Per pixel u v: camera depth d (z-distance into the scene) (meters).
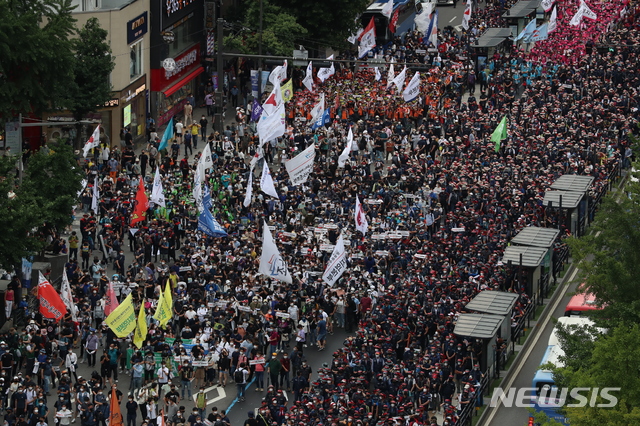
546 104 143.62
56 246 107.88
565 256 111.31
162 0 150.00
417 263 103.75
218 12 170.38
